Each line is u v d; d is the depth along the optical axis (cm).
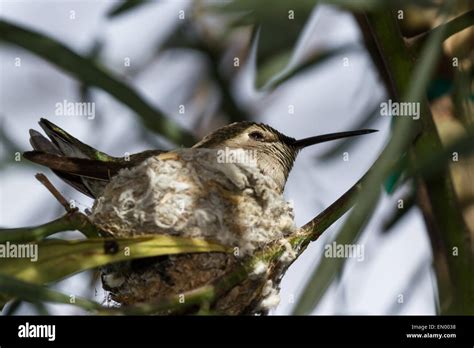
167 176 691
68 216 520
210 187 691
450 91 694
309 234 596
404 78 580
